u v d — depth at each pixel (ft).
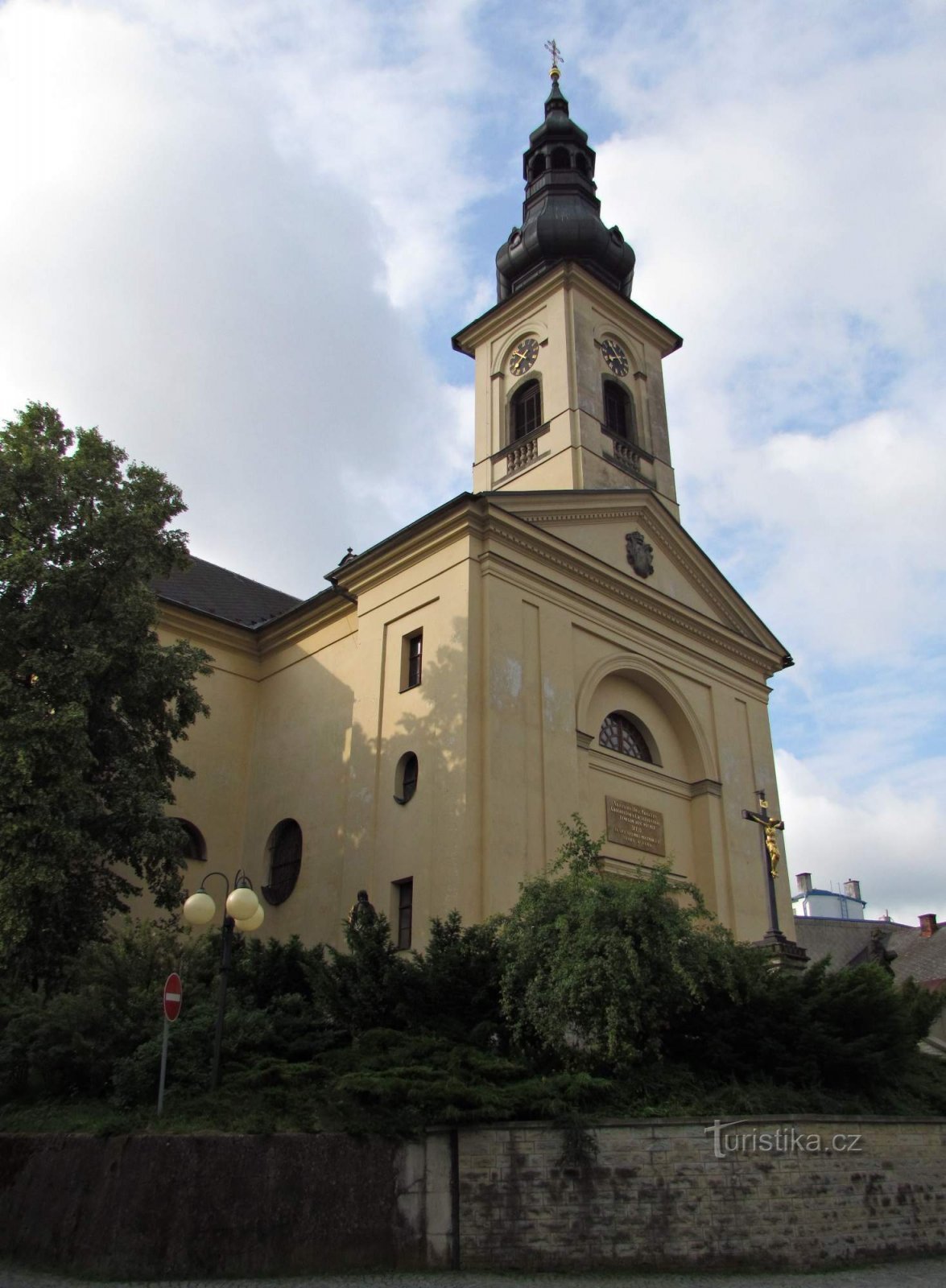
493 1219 36.17
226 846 77.87
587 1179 36.88
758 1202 38.04
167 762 59.98
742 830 81.41
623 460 90.27
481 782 62.23
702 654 84.53
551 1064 43.88
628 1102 40.27
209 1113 38.22
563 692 69.92
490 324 99.45
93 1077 42.86
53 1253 35.37
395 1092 37.14
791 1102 41.81
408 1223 35.76
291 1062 44.11
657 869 46.42
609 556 79.00
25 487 57.52
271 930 72.43
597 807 71.36
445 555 69.15
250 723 82.84
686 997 43.55
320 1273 34.24
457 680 64.34
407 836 63.46
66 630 54.90
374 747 68.08
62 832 49.73
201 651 60.90
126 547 57.72
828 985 46.75
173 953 50.49
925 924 140.05
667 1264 36.22
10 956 52.08
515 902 60.34
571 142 110.22
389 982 46.47
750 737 86.22
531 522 71.82
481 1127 37.37
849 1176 40.37
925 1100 47.57
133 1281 33.35
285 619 81.25
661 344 102.12
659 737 79.77
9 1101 44.24
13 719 50.21
